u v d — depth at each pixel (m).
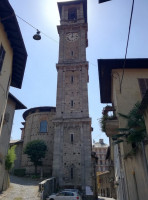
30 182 31.62
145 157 9.18
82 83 41.34
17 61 13.59
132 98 15.23
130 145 13.25
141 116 10.74
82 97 39.66
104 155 95.56
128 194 13.54
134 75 16.31
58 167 32.78
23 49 12.41
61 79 42.22
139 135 9.74
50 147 43.41
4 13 10.19
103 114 16.80
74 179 31.92
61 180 31.88
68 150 34.50
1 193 21.20
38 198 20.66
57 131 36.22
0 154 23.06
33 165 41.16
